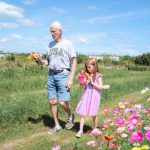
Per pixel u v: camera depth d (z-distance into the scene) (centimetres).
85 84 288
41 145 270
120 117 257
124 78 890
